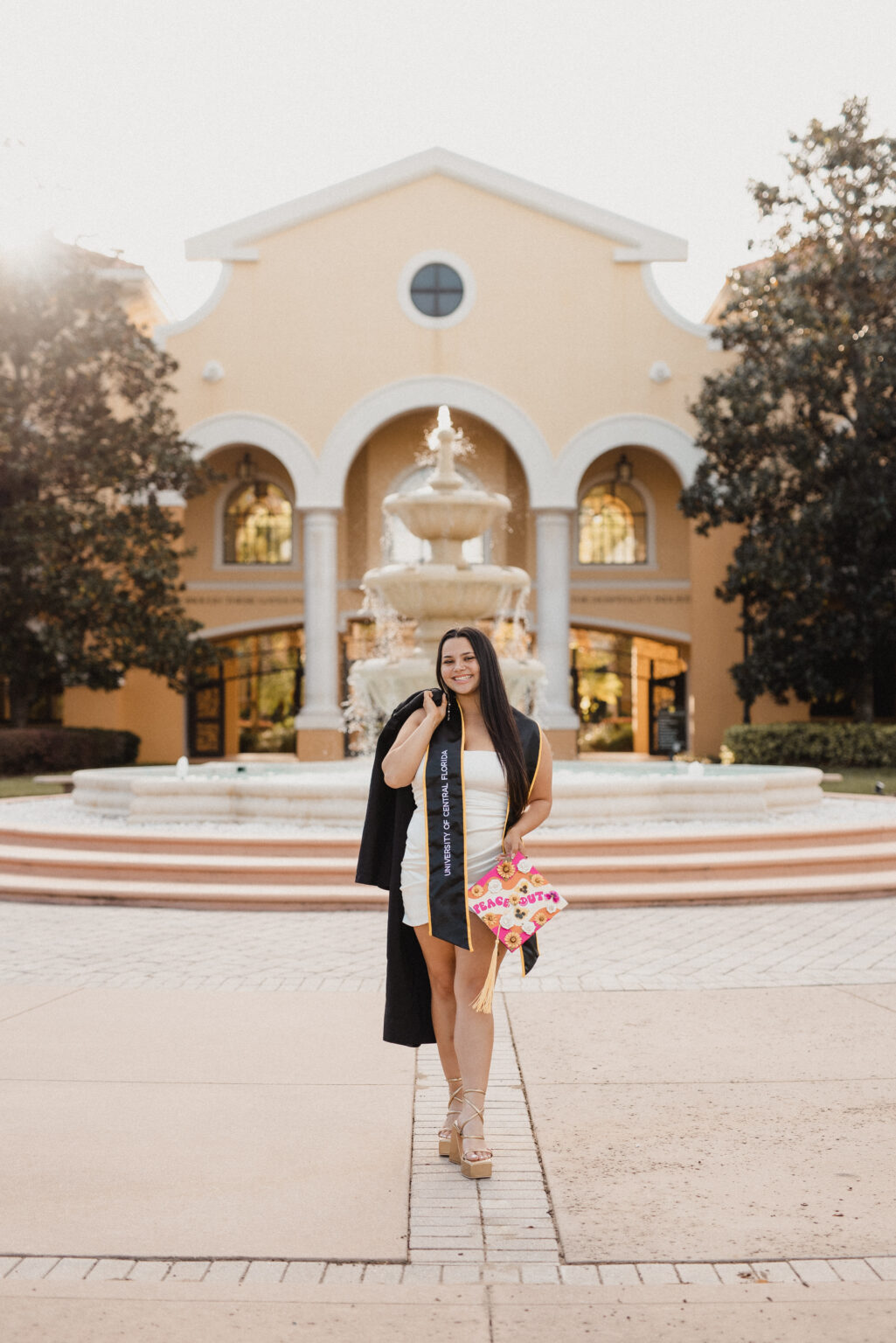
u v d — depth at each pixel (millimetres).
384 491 30875
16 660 25281
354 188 29109
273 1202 3551
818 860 9789
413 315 29094
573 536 31438
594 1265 3162
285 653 32312
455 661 4066
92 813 13477
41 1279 3057
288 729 32219
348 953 7383
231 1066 4922
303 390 28984
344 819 11531
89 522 24750
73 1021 5652
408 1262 3188
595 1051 5188
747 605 26406
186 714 32094
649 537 31203
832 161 24125
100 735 26656
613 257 29172
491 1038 3941
